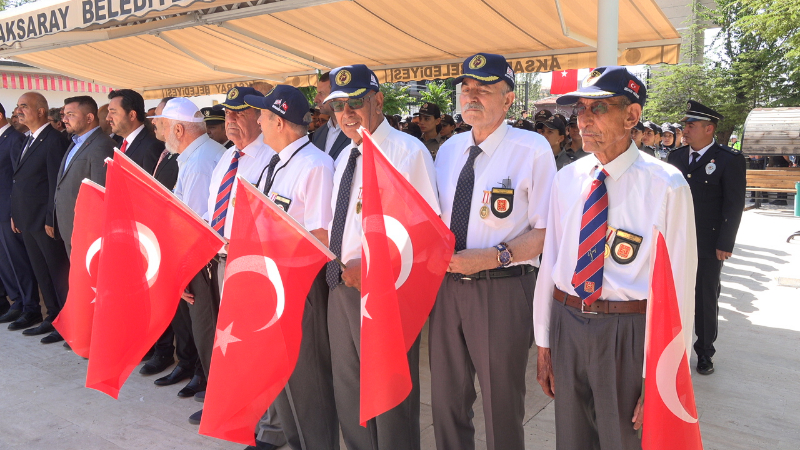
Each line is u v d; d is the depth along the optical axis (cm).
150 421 342
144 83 898
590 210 200
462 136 258
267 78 798
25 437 323
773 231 968
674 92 2019
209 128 436
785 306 536
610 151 197
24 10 461
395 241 214
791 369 393
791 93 1800
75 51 648
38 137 482
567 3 480
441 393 250
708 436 308
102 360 236
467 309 237
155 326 246
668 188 188
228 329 216
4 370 420
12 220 497
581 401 211
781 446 297
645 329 191
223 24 525
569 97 190
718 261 384
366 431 267
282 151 278
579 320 204
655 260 176
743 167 376
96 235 283
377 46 632
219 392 213
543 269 223
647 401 180
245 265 218
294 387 277
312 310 277
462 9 495
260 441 308
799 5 1124
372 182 200
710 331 385
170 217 244
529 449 299
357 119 244
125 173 242
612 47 429
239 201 219
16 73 1016
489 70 227
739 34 1923
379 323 196
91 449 310
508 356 237
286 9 432
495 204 234
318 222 267
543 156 236
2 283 561
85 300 284
